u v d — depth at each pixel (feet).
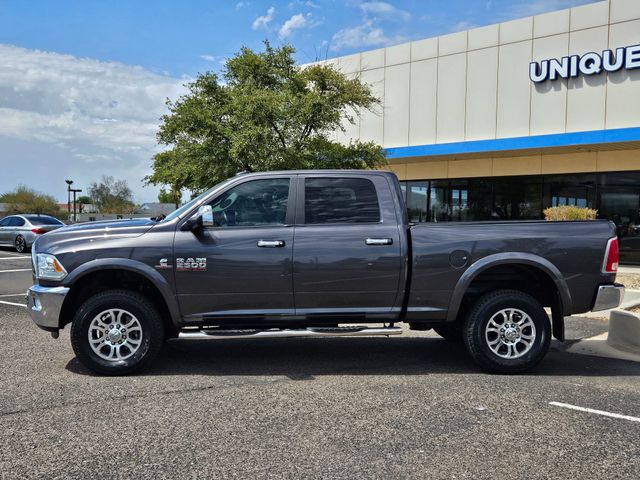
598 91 54.90
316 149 57.98
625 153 55.21
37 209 199.72
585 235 19.61
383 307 19.49
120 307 18.61
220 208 19.49
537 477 11.58
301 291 19.07
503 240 19.43
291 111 54.44
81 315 18.38
